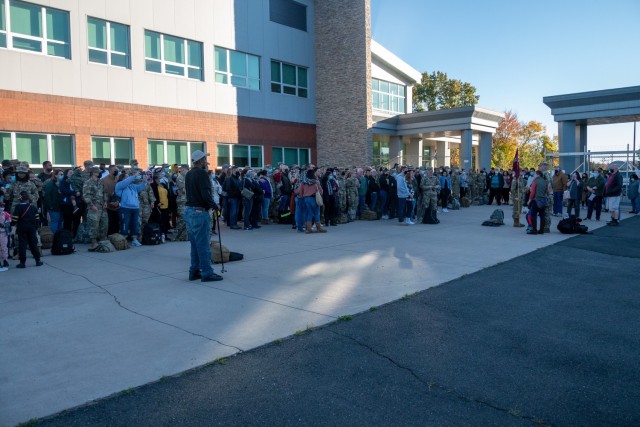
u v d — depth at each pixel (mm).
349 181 17281
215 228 15219
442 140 41281
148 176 12688
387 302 6789
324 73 28562
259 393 4148
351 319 6062
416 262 9602
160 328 5738
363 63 26875
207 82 22938
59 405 3943
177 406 3936
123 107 19562
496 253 10609
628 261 9836
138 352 5020
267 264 9375
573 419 3725
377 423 3670
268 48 26062
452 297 7086
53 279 8195
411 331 5656
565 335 5543
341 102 27859
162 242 12312
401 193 16156
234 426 3645
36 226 9344
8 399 4043
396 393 4145
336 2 27969
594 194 17734
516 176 15477
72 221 12492
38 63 17062
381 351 5059
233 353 4988
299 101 27906
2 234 9062
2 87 16219
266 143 25969
